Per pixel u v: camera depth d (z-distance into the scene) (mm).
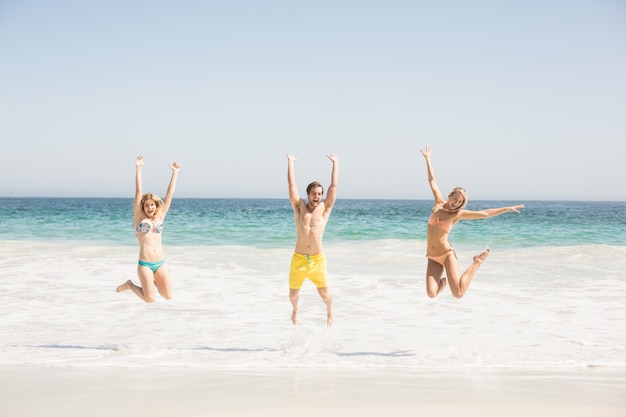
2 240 19828
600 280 11703
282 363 5906
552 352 6469
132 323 8000
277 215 44031
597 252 16031
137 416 4188
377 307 9164
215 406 4426
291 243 19359
